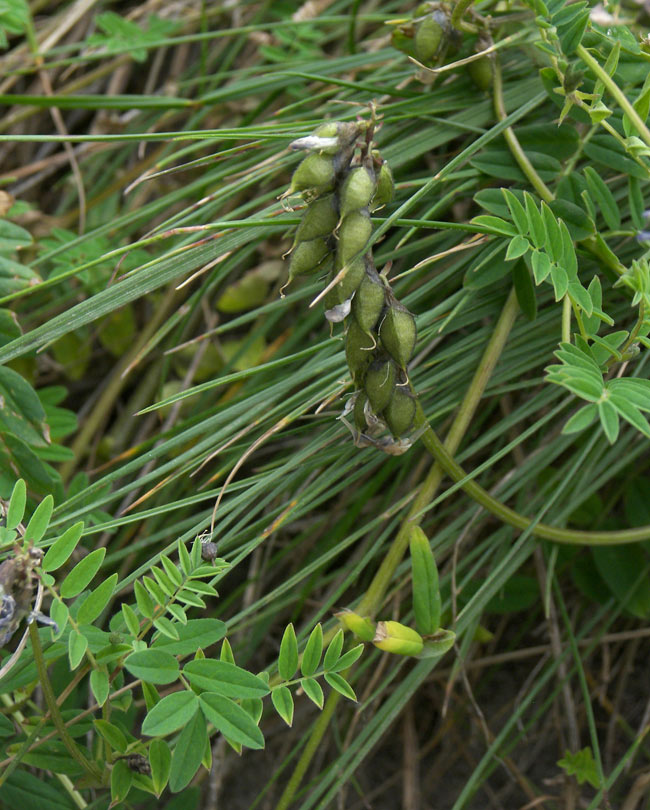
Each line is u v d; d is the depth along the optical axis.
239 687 0.45
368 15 0.60
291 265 0.44
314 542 0.58
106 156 0.65
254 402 0.50
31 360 0.58
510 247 0.46
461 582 0.53
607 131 0.51
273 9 0.65
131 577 0.48
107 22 0.61
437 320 0.52
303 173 0.43
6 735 0.47
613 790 0.57
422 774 0.58
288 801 0.50
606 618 0.57
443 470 0.50
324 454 0.51
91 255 0.56
